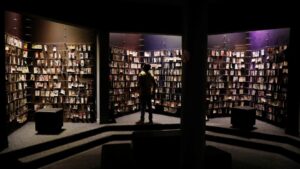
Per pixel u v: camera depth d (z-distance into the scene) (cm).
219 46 814
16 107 636
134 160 417
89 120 746
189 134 412
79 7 651
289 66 618
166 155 456
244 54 827
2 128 489
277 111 705
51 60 736
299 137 594
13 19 620
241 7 694
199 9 394
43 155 507
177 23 752
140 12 731
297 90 604
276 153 581
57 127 616
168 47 851
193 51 399
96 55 732
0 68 485
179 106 823
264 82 760
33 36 724
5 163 464
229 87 830
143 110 734
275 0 637
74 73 740
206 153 449
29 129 650
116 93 815
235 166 507
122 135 674
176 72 830
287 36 668
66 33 735
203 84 409
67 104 746
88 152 582
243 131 657
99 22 705
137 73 898
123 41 840
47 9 576
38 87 735
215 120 782
